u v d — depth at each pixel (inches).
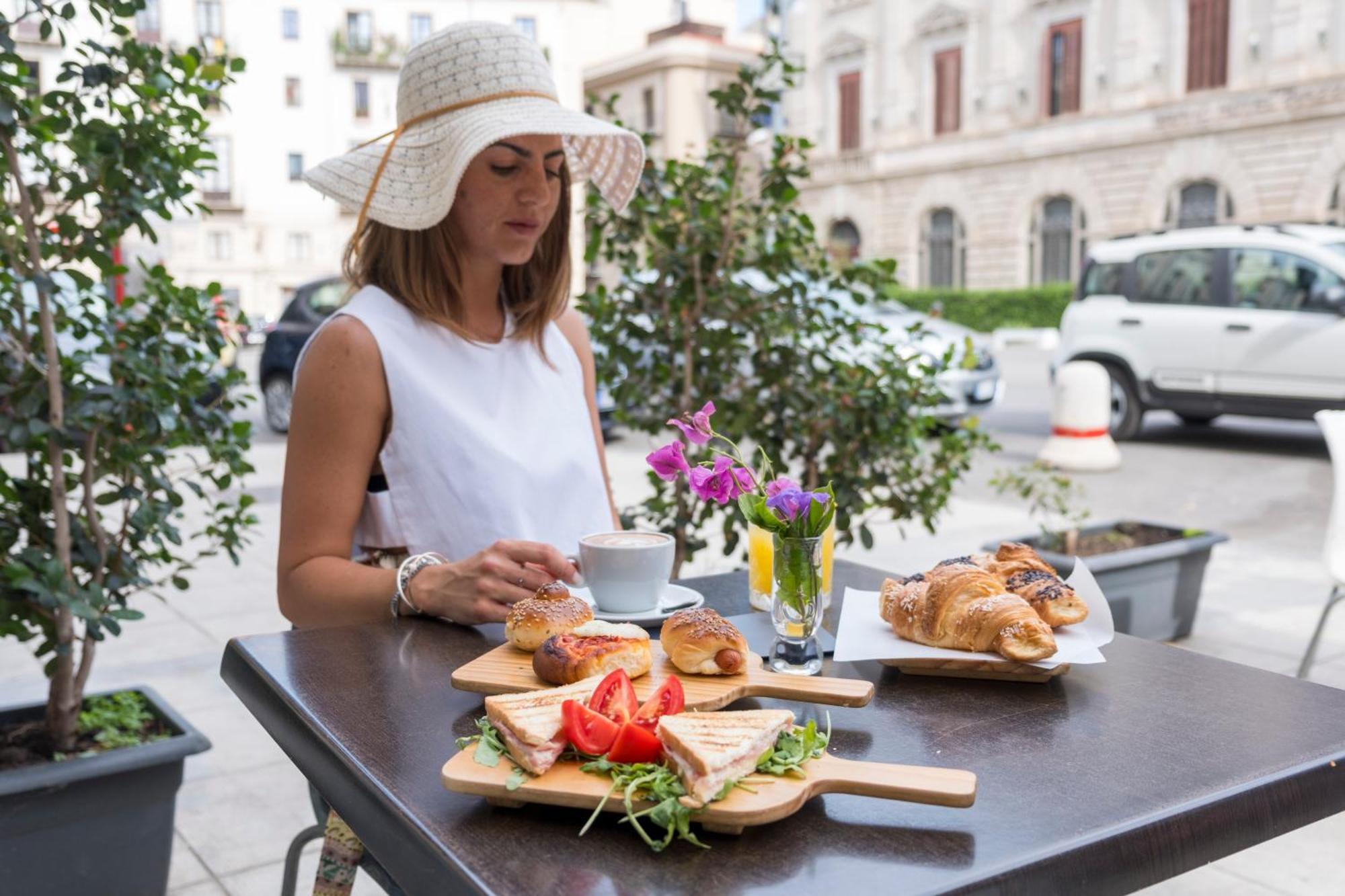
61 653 92.6
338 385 66.1
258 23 1542.8
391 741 42.6
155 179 92.2
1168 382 352.2
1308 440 367.9
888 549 222.2
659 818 33.5
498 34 70.7
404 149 69.3
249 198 1567.4
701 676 47.2
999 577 57.6
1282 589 190.2
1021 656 49.0
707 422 52.0
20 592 92.1
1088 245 1006.4
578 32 1641.2
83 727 98.4
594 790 35.2
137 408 94.9
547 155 70.2
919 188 1126.4
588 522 75.4
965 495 282.8
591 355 84.2
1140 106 951.0
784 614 49.7
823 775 36.5
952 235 1119.0
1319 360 319.6
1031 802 37.3
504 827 35.3
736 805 34.0
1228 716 45.7
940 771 36.8
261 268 1584.6
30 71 89.3
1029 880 32.9
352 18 1588.3
